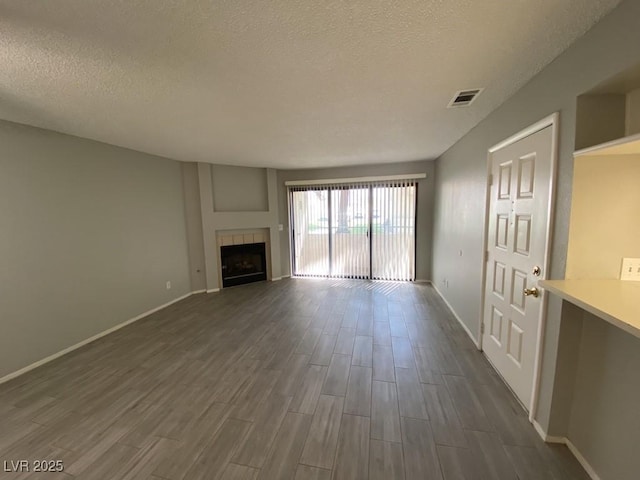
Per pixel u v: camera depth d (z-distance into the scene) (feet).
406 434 5.94
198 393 7.45
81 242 10.32
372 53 4.96
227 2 3.63
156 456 5.53
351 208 18.45
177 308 13.99
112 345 10.23
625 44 3.74
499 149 7.74
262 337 10.66
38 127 8.98
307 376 8.11
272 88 6.31
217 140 10.84
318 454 5.50
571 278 5.02
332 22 4.09
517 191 6.75
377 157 15.02
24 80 5.77
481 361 8.64
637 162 4.69
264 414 6.63
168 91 6.39
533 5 3.78
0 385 7.94
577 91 4.67
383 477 4.99
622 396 4.36
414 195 17.25
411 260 17.80
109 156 11.38
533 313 6.10
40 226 9.07
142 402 7.13
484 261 8.78
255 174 18.25
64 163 9.75
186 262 15.81
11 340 8.33
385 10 3.84
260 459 5.42
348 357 9.09
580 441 5.19
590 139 4.69
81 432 6.17
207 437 5.97
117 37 4.38
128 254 12.26
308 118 8.38
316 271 19.56
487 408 6.62
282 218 19.44
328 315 12.69
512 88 6.54
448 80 6.07
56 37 4.34
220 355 9.38
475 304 9.73
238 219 17.43
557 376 5.36
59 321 9.58
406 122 8.96
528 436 5.79
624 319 3.27
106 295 11.25
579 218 4.89
